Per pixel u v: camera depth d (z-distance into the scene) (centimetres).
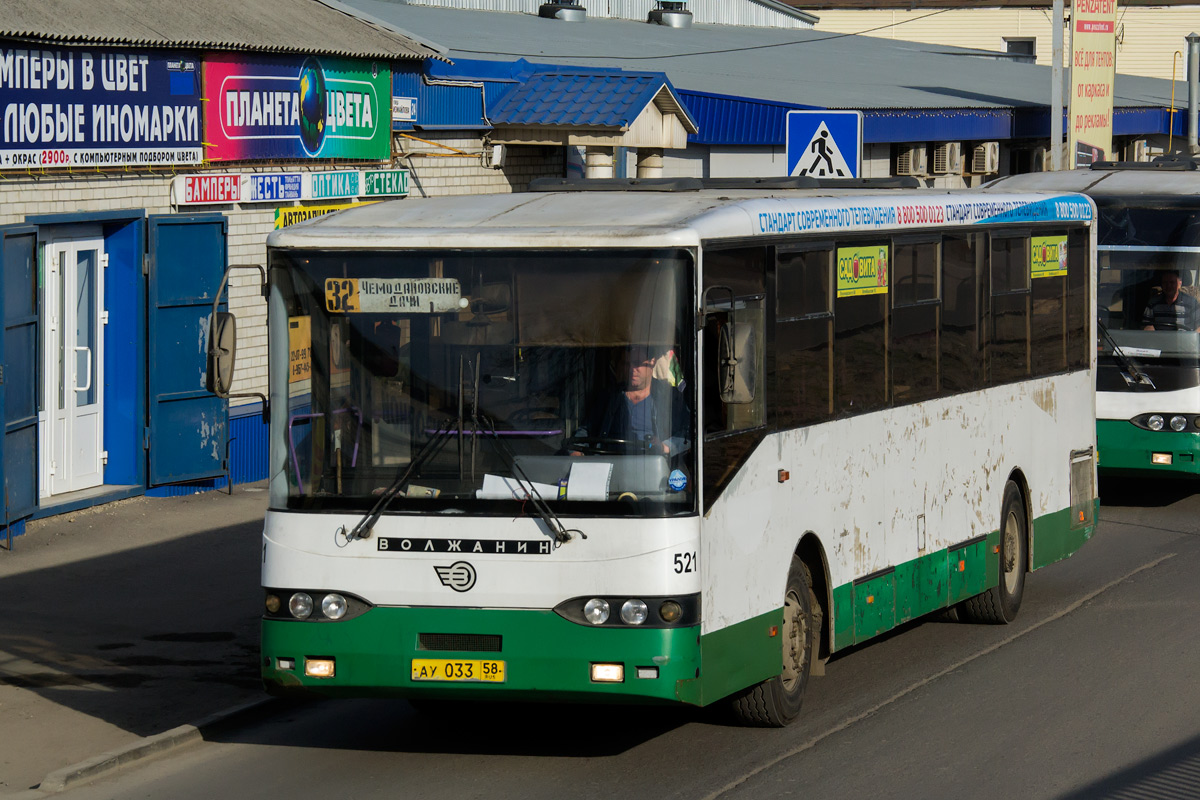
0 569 3055
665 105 4959
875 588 2394
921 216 2539
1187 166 4503
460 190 4678
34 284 3291
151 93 3547
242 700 2286
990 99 7444
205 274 3775
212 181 3753
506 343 1889
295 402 1931
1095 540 3788
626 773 1986
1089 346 3269
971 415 2727
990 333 2805
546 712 2300
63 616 2742
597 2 8419
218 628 2684
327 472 1912
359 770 2008
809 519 2195
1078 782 1942
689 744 2117
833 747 2098
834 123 3881
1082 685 2433
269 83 3903
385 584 1881
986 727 2197
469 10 7312
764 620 2062
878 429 2403
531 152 4978
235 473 3950
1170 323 4066
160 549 3259
